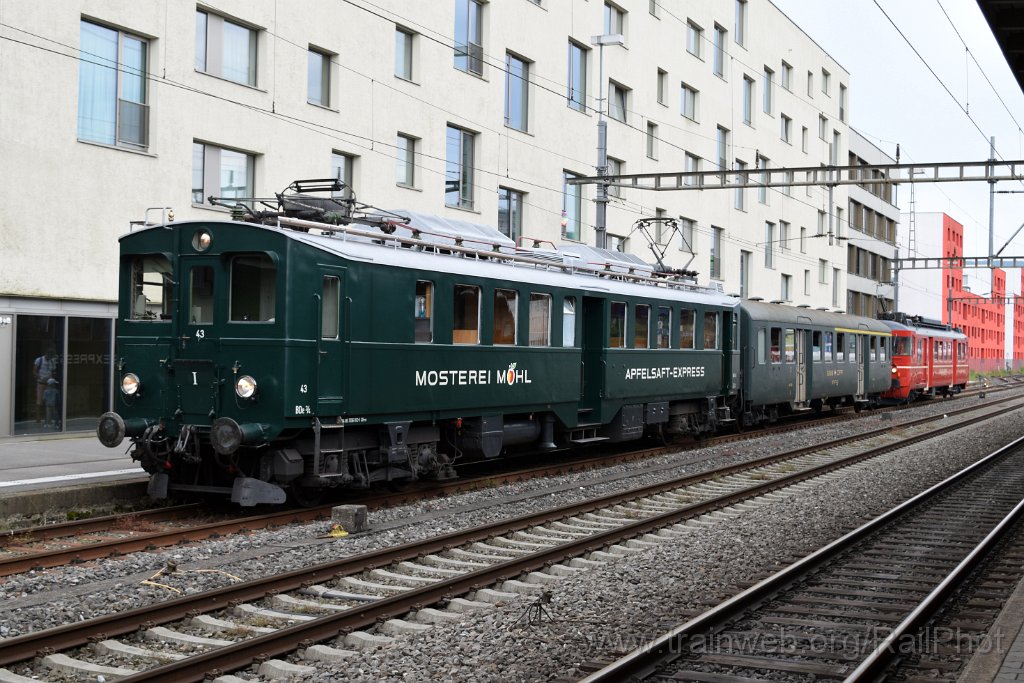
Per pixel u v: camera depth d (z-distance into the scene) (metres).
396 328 13.02
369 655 6.78
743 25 44.72
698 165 40.66
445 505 13.13
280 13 22.19
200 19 20.80
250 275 11.84
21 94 17.52
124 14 19.06
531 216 30.88
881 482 16.33
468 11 28.22
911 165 22.11
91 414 19.14
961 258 46.81
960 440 24.28
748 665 6.52
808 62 52.31
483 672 6.46
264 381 11.57
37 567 8.92
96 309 19.03
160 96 19.81
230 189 21.61
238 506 12.66
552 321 16.47
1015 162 21.41
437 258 13.96
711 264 42.16
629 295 18.73
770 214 47.59
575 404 17.23
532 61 30.77
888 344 37.25
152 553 9.74
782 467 18.16
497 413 15.19
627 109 35.81
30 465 14.38
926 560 10.09
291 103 22.58
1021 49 13.95
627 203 35.75
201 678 6.20
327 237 12.30
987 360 93.00
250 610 7.73
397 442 13.26
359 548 10.29
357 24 24.16
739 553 10.42
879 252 66.06
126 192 19.33
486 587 8.80
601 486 15.43
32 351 18.00
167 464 12.12
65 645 6.62
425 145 26.45
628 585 8.97
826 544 10.96
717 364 22.50
